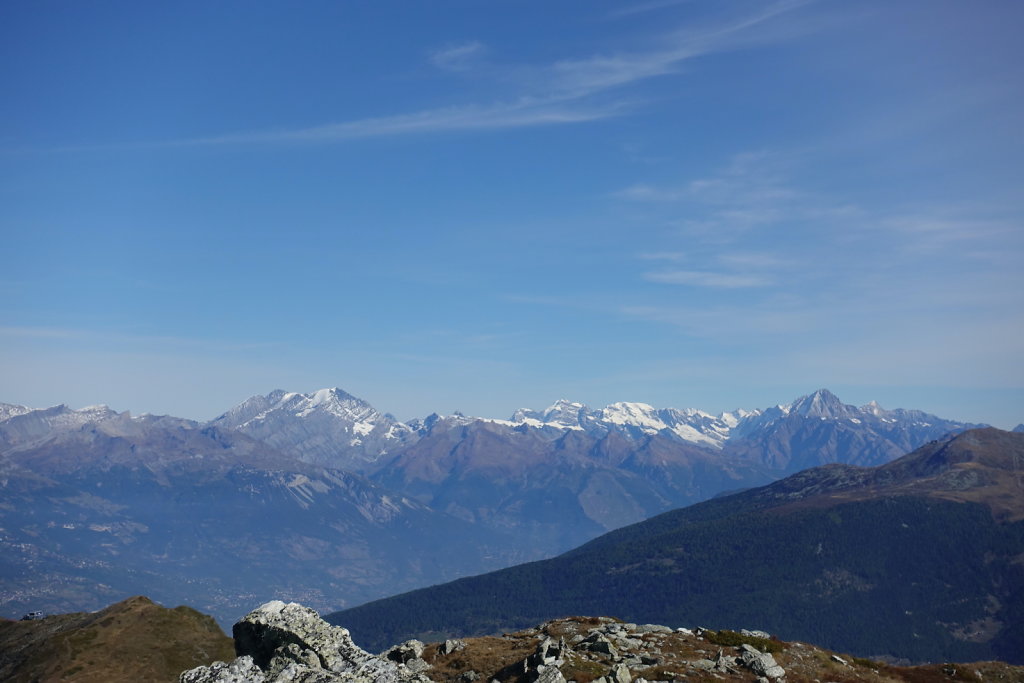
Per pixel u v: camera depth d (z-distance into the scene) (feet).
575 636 277.64
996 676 279.08
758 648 270.67
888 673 272.31
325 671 190.70
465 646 275.39
